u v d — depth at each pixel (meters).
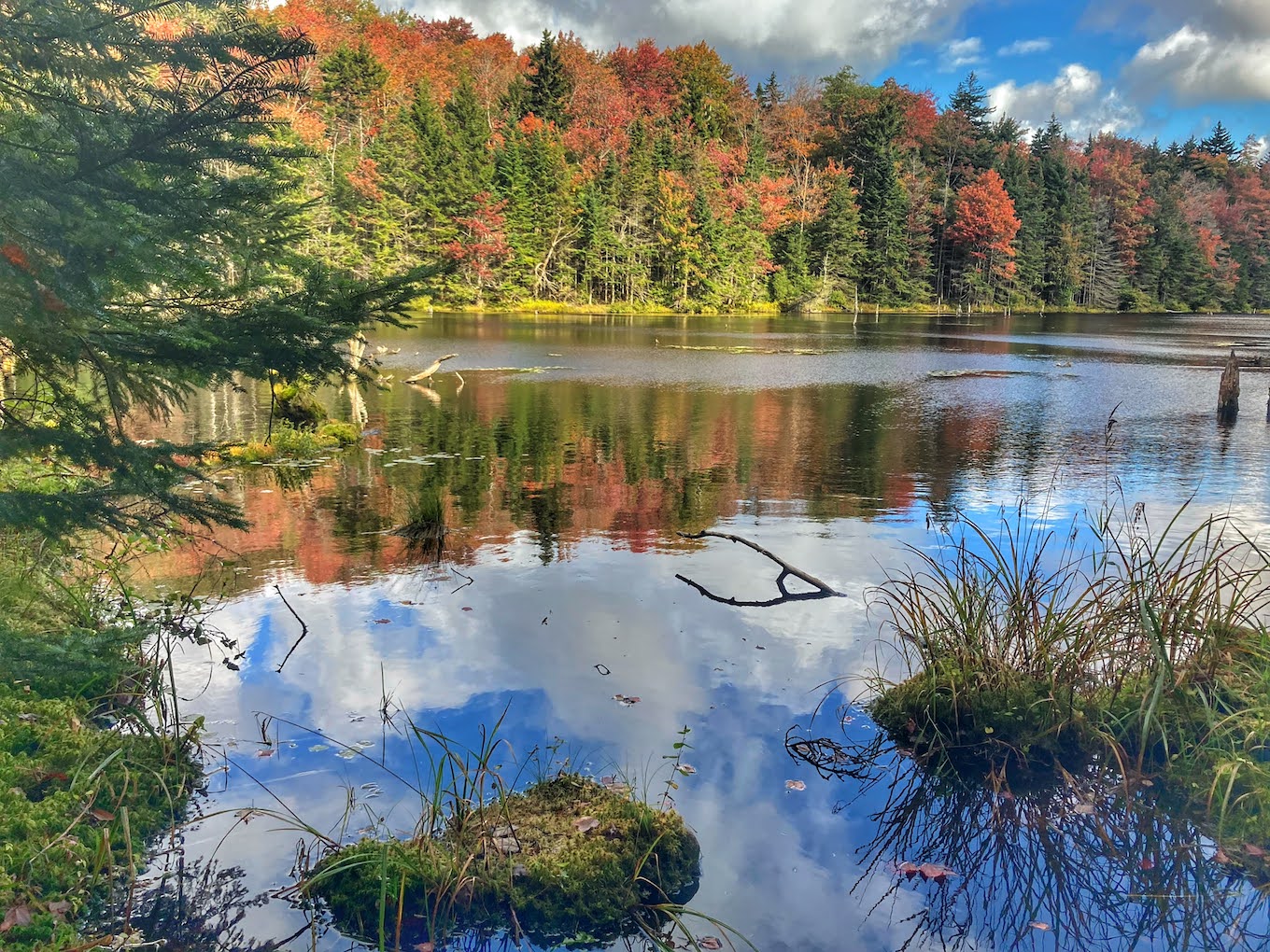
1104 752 3.19
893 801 2.89
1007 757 3.10
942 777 3.04
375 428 10.87
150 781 2.90
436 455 9.12
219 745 3.15
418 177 41.09
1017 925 2.31
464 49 65.56
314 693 3.54
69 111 2.54
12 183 2.34
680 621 4.37
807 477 8.12
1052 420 12.16
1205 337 32.59
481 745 3.14
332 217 35.59
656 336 29.66
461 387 15.48
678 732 3.27
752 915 2.33
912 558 5.48
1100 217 64.12
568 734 3.23
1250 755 3.04
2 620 2.78
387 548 5.63
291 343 3.19
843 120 58.88
